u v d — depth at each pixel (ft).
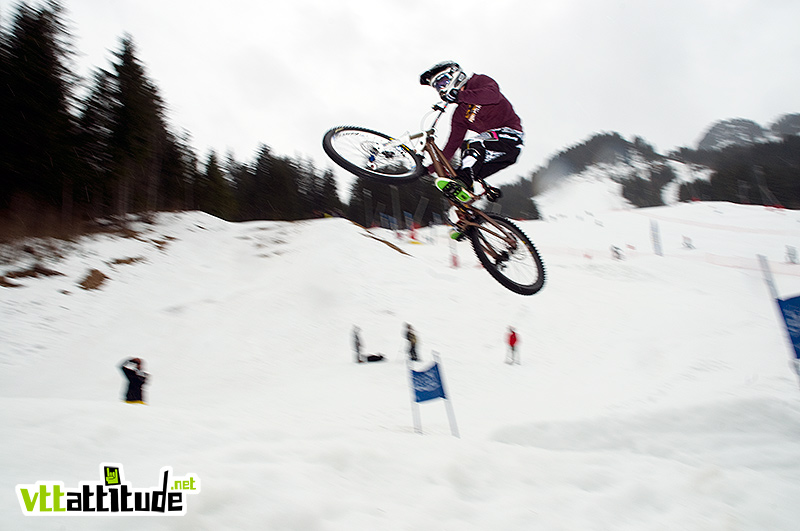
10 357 45.83
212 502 12.00
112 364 48.26
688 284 86.94
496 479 16.29
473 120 13.84
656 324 65.67
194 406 36.81
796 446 24.71
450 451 17.31
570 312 72.28
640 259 104.68
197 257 87.25
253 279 80.69
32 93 85.71
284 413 34.63
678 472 18.66
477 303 74.84
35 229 79.36
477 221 14.34
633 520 15.20
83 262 71.15
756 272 92.53
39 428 15.38
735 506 16.60
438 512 13.71
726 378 41.78
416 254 108.88
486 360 53.98
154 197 126.82
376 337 60.34
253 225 113.19
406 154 14.23
